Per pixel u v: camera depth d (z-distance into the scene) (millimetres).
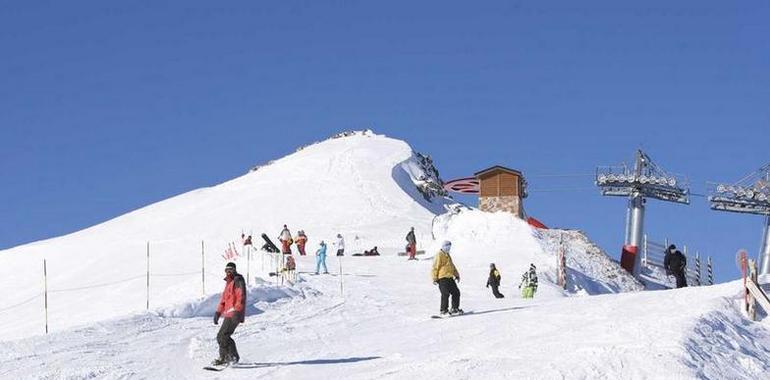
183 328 21156
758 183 60562
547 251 46594
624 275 47562
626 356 14531
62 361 16828
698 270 58219
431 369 14969
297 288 29547
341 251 50656
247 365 16828
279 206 83188
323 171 92250
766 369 15039
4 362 16750
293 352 18391
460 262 44812
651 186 60500
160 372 16188
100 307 42000
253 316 23812
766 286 21375
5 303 58812
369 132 111000
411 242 45781
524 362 14953
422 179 92625
